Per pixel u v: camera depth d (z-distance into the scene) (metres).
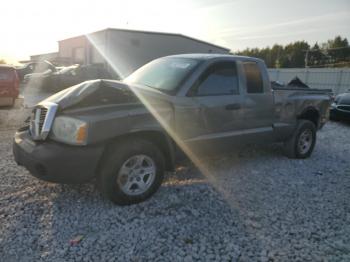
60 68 19.31
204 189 3.96
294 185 4.26
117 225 3.00
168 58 4.59
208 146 4.11
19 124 7.63
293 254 2.66
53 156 2.99
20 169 4.34
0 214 3.11
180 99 3.70
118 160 3.22
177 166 4.49
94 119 3.07
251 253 2.65
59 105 3.22
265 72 4.77
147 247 2.67
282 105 5.02
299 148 5.55
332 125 9.92
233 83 4.31
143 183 3.49
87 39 25.03
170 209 3.37
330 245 2.82
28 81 17.47
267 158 5.53
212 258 2.56
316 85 22.31
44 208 3.27
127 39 23.11
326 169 5.07
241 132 4.45
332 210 3.52
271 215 3.34
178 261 2.51
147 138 3.60
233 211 3.39
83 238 2.76
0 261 2.42
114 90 3.50
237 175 4.55
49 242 2.69
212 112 4.00
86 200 3.49
